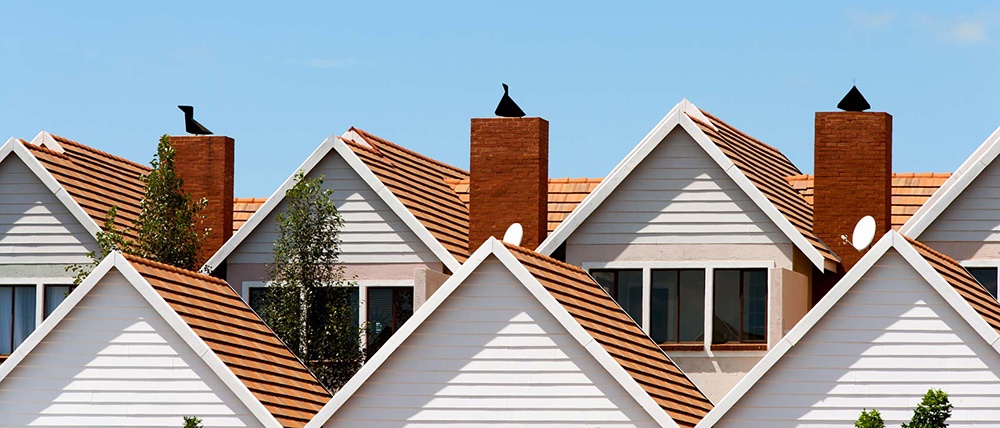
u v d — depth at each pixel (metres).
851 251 37.88
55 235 39.38
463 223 41.09
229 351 31.28
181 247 38.91
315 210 38.44
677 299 36.81
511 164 39.31
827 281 37.78
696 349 36.38
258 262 39.16
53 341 30.94
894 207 39.84
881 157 38.12
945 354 28.70
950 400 28.59
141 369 30.67
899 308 28.94
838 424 28.92
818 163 38.47
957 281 30.14
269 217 39.22
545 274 30.73
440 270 38.41
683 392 31.28
